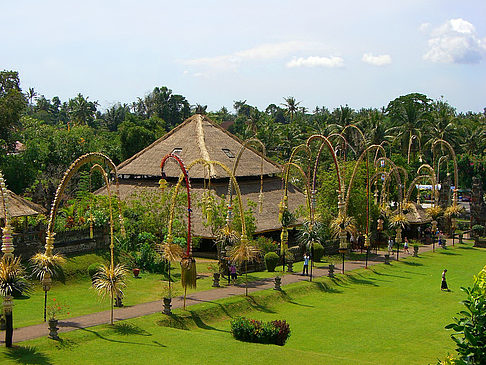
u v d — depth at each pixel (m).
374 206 68.06
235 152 74.81
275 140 120.62
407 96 142.50
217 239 46.22
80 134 97.75
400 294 46.19
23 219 46.34
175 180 69.00
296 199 72.81
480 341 14.43
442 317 39.28
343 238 50.50
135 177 75.38
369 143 102.69
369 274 53.81
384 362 29.25
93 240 47.50
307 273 50.09
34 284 38.66
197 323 33.66
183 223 52.38
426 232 85.19
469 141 128.62
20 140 92.25
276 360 26.72
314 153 105.31
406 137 111.62
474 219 87.88
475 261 65.25
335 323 36.59
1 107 80.50
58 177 83.50
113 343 27.70
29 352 25.33
